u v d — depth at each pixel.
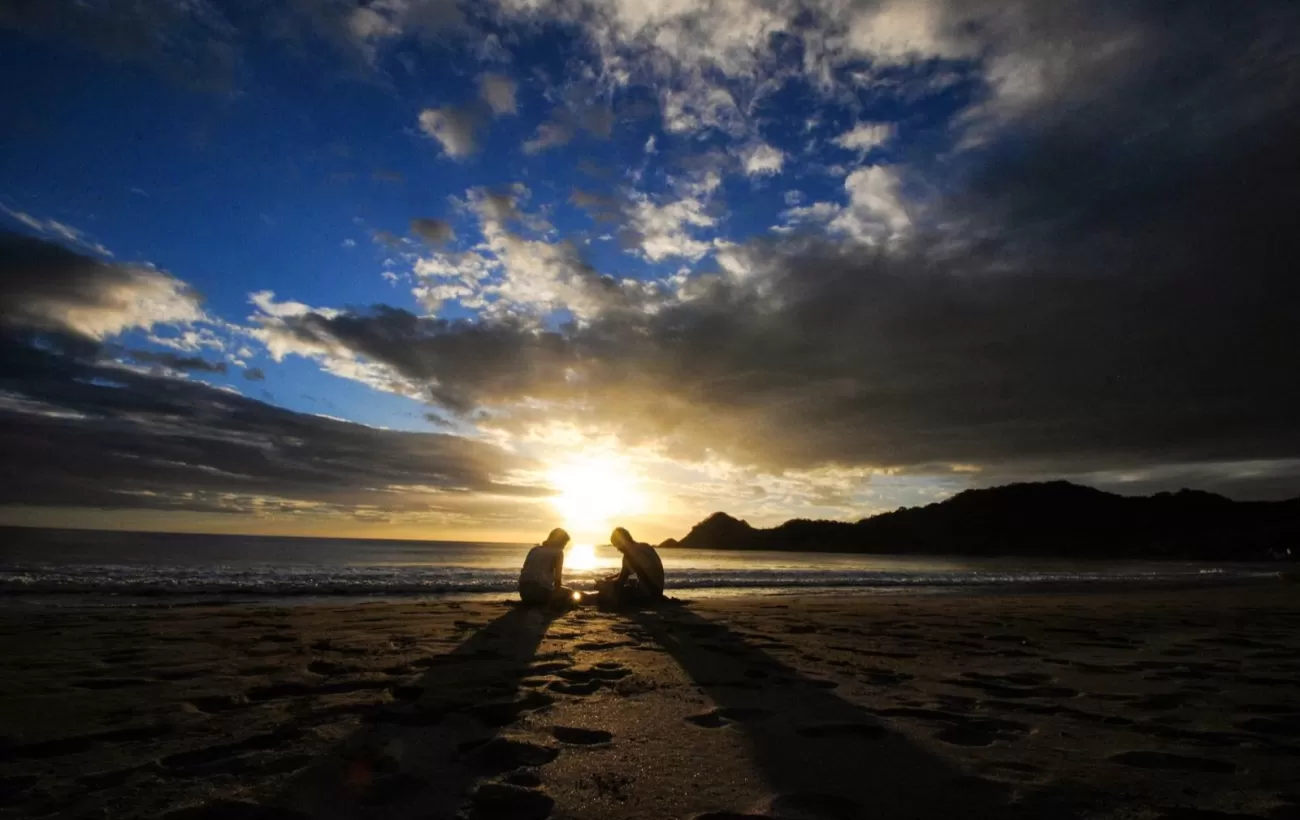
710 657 5.15
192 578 13.37
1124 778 2.49
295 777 2.38
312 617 7.30
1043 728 3.21
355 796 2.22
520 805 2.16
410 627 6.50
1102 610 10.02
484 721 3.17
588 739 2.93
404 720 3.15
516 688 3.88
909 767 2.60
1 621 6.57
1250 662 5.29
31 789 2.24
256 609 8.30
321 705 3.42
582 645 5.58
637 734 3.02
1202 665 5.11
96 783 2.30
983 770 2.57
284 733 2.91
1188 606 10.98
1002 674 4.65
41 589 10.47
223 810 2.08
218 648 5.16
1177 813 2.15
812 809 2.17
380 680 4.04
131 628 6.18
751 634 6.60
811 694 3.90
